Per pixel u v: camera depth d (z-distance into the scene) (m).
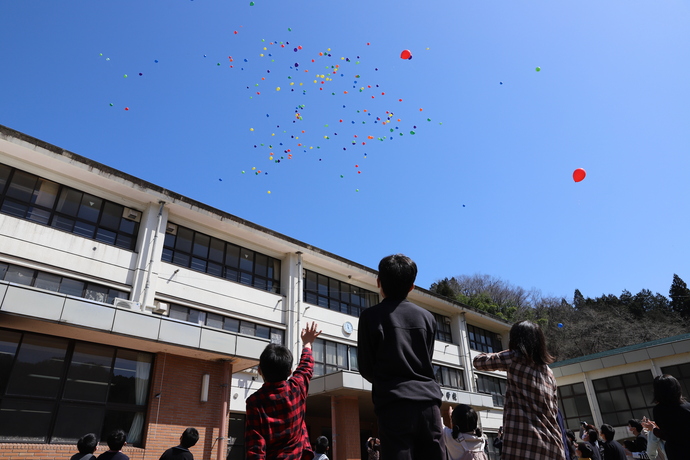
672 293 49.81
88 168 14.72
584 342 43.78
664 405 3.98
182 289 16.02
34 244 13.31
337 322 20.66
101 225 15.11
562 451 2.96
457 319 26.84
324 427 20.58
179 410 12.09
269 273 19.44
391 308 2.76
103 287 14.30
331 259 21.02
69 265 13.74
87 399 10.93
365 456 21.12
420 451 2.37
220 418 12.73
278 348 3.05
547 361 3.22
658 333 41.88
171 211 16.78
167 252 16.33
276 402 2.84
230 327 16.97
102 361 11.46
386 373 2.51
